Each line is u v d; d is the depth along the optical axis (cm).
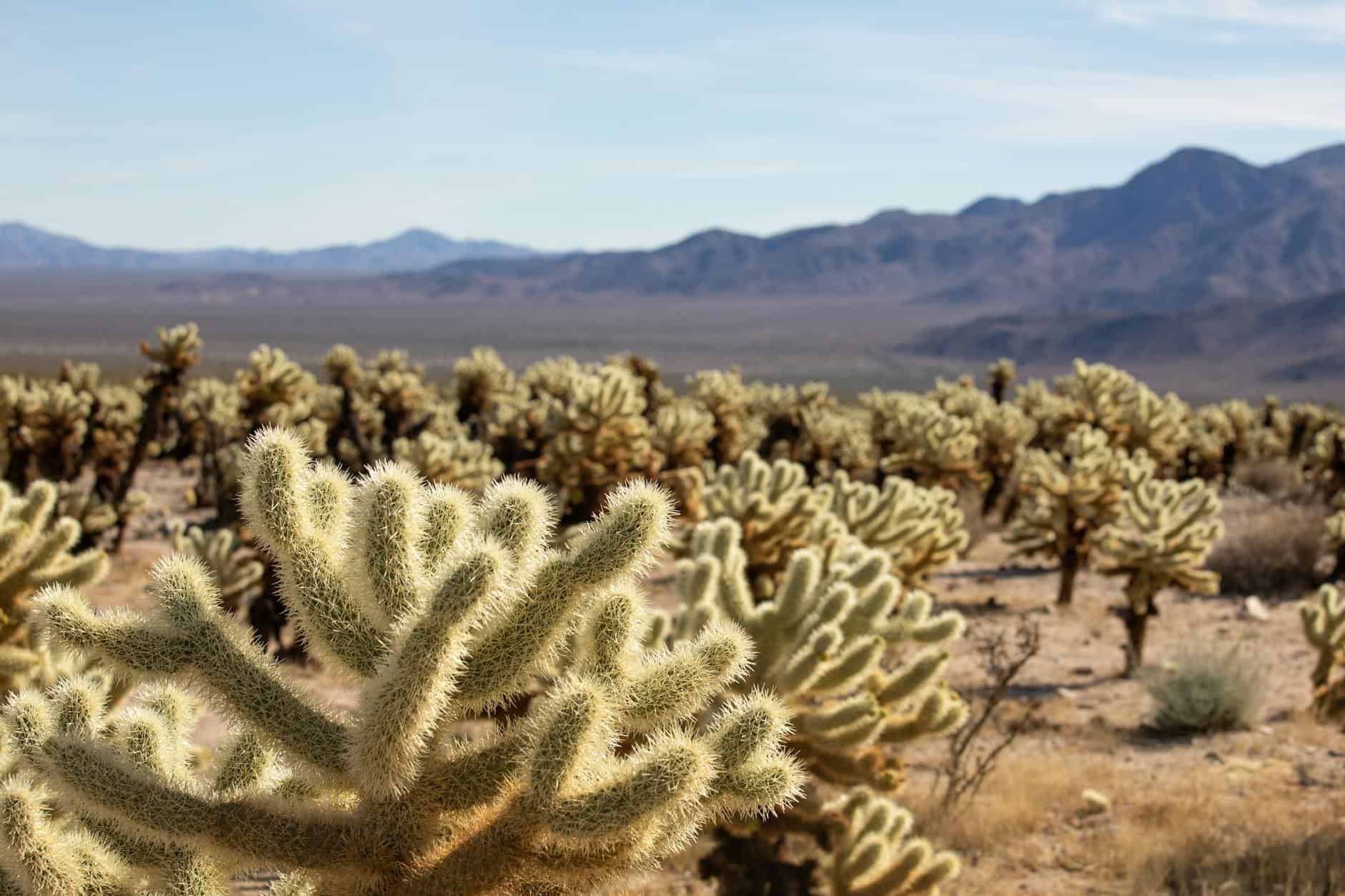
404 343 19500
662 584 1633
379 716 228
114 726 271
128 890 246
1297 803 809
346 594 252
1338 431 2772
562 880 249
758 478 1014
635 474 1591
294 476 252
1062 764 915
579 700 238
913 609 556
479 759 252
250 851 238
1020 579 1958
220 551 1149
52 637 237
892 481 1141
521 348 19612
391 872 246
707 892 661
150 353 1953
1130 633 1297
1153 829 755
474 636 248
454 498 273
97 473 2191
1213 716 1019
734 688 484
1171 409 2872
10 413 2112
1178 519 1281
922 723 534
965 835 759
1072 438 1745
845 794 598
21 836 230
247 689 243
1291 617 1636
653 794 231
